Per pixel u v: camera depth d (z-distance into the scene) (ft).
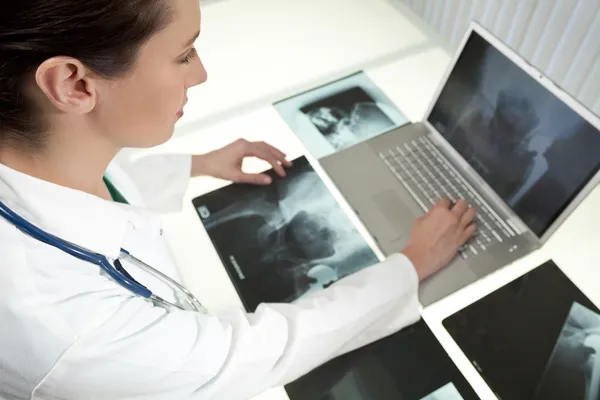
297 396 1.96
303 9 3.95
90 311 1.20
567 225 2.55
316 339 1.76
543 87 2.20
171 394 1.38
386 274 2.09
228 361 1.46
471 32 2.46
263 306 1.80
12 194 1.18
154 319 1.36
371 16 3.91
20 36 0.88
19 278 1.10
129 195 2.16
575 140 2.11
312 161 2.84
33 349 1.11
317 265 2.35
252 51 3.59
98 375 1.20
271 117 3.11
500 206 2.55
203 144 2.96
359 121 3.07
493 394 1.97
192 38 1.14
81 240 1.31
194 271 2.33
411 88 3.32
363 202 2.61
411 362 2.05
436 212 2.46
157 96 1.17
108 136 1.27
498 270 2.35
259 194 2.64
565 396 1.95
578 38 2.77
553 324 2.17
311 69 3.46
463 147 2.71
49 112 1.09
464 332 2.14
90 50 0.95
